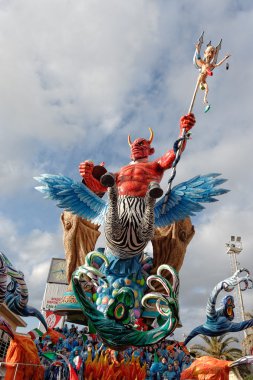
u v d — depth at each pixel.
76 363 8.27
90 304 8.16
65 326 11.97
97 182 11.84
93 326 8.05
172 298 7.97
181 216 10.73
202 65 10.51
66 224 14.15
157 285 11.13
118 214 9.12
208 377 8.50
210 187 10.55
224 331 9.18
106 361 8.37
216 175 10.73
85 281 9.14
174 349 11.31
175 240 14.28
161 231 14.72
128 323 8.02
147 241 9.35
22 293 9.20
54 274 30.72
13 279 9.18
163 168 10.77
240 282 9.06
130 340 7.86
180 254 14.20
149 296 8.12
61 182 11.04
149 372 9.46
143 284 10.00
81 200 10.98
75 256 13.62
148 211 8.94
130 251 9.48
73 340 10.50
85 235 13.88
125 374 8.34
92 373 8.14
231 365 8.57
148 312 10.37
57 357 9.08
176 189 10.99
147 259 13.91
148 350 10.89
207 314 9.30
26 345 8.66
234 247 36.53
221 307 9.41
